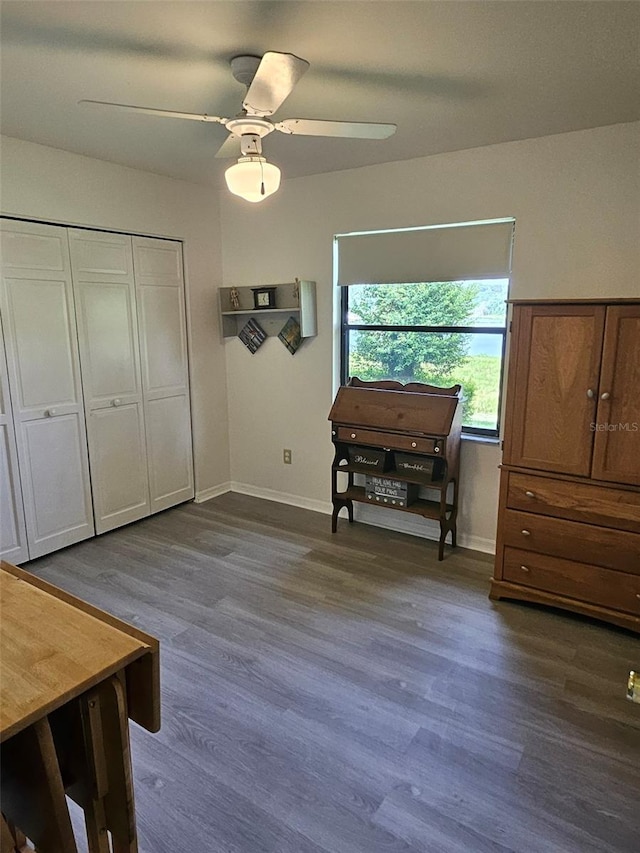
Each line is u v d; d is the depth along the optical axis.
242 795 1.73
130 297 3.71
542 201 2.99
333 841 1.58
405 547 3.56
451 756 1.88
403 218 3.46
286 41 1.88
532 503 2.71
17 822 1.16
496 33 1.82
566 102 2.44
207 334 4.32
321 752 1.90
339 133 2.10
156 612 2.77
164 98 2.40
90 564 3.30
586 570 2.63
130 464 3.87
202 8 1.67
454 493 3.45
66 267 3.30
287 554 3.45
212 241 4.24
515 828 1.62
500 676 2.29
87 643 1.11
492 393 3.47
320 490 4.21
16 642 1.11
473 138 2.96
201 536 3.73
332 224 3.75
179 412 4.19
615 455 2.48
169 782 1.78
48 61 2.04
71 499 3.50
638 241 2.78
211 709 2.10
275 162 3.42
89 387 3.53
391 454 3.58
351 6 1.65
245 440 4.56
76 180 3.26
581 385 2.51
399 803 1.70
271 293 4.03
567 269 2.99
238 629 2.62
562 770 1.82
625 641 2.53
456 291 3.49
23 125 2.74
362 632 2.60
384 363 3.86
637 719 2.04
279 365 4.22
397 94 2.35
